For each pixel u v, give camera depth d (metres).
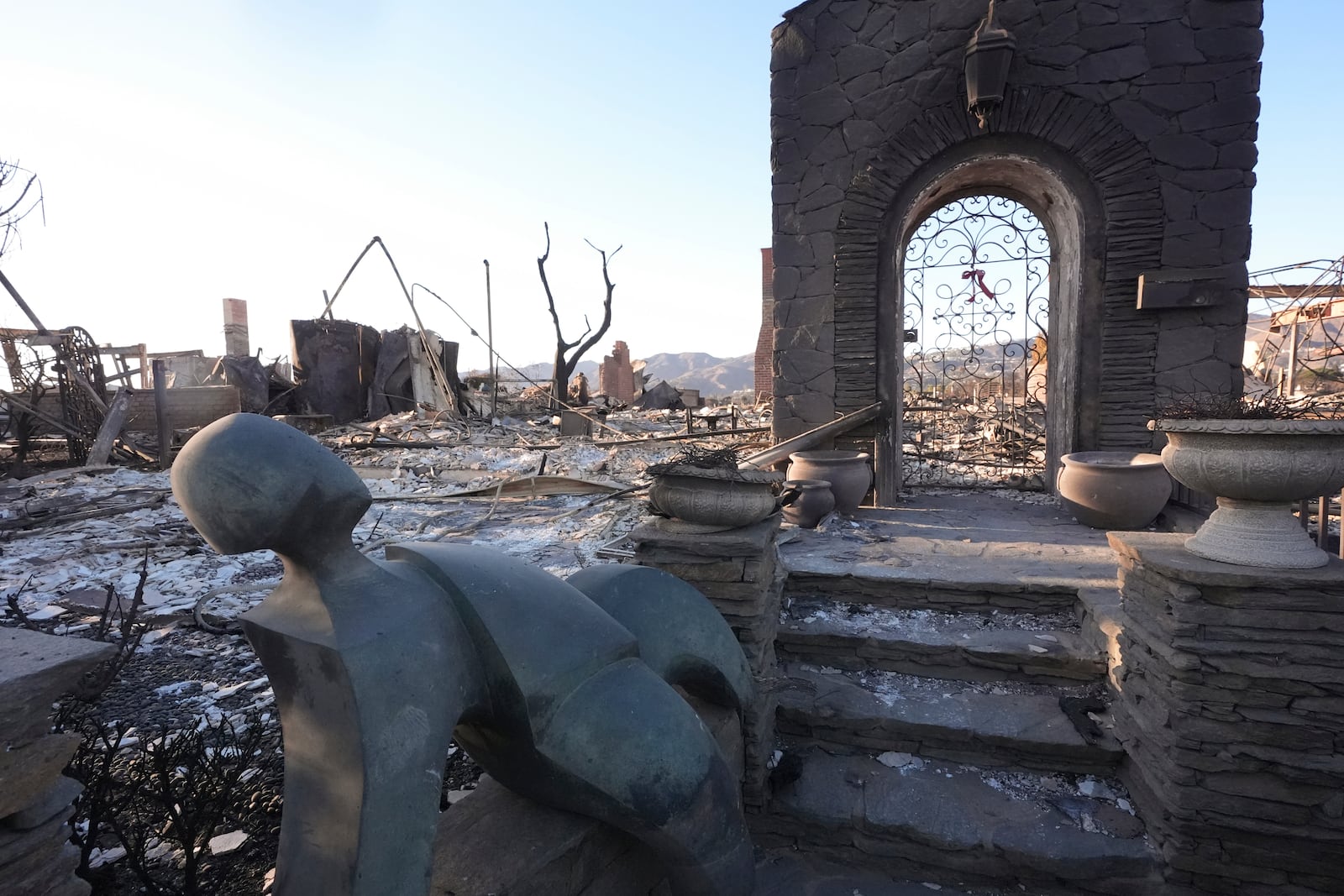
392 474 9.38
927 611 3.92
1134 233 5.59
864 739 3.23
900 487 7.00
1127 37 5.50
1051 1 5.62
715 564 3.02
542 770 1.77
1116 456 5.46
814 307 6.37
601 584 2.42
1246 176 5.34
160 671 3.61
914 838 2.78
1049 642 3.49
